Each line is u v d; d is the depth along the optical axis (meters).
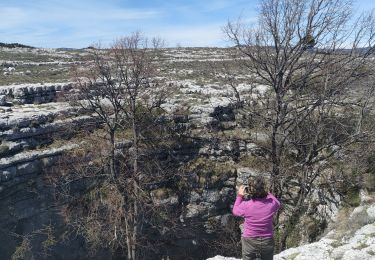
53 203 23.92
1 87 27.98
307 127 22.41
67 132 25.30
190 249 27.89
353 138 20.14
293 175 22.47
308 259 11.32
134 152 24.98
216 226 27.42
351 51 20.84
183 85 33.91
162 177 25.77
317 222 20.12
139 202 24.72
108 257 26.67
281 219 22.77
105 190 25.22
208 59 49.34
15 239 22.45
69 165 24.34
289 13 20.75
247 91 27.78
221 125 28.36
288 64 21.55
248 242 7.78
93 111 26.88
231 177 27.03
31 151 23.22
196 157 27.88
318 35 20.77
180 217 26.92
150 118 27.52
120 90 25.66
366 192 18.69
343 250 11.66
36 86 28.48
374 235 12.73
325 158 20.22
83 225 24.73
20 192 22.48
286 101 21.45
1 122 22.61
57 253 24.53
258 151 26.61
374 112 23.98
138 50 29.44
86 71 31.14
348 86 23.55
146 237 25.88
